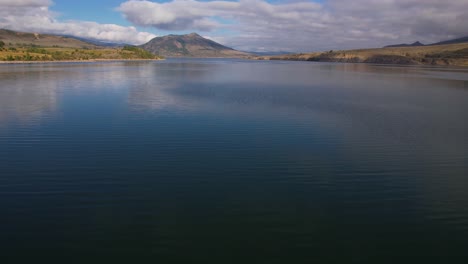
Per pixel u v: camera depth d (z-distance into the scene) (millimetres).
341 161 19703
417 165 19172
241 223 12570
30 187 15547
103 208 13617
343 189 15875
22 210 13352
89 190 15320
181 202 14250
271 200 14586
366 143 23391
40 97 43719
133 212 13305
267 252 10812
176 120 30062
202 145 22531
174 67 148000
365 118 31844
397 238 11766
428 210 13898
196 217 12984
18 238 11414
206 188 15719
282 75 99000
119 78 77750
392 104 40938
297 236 11773
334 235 11883
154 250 10828
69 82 65062
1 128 26609
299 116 32406
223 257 10523
